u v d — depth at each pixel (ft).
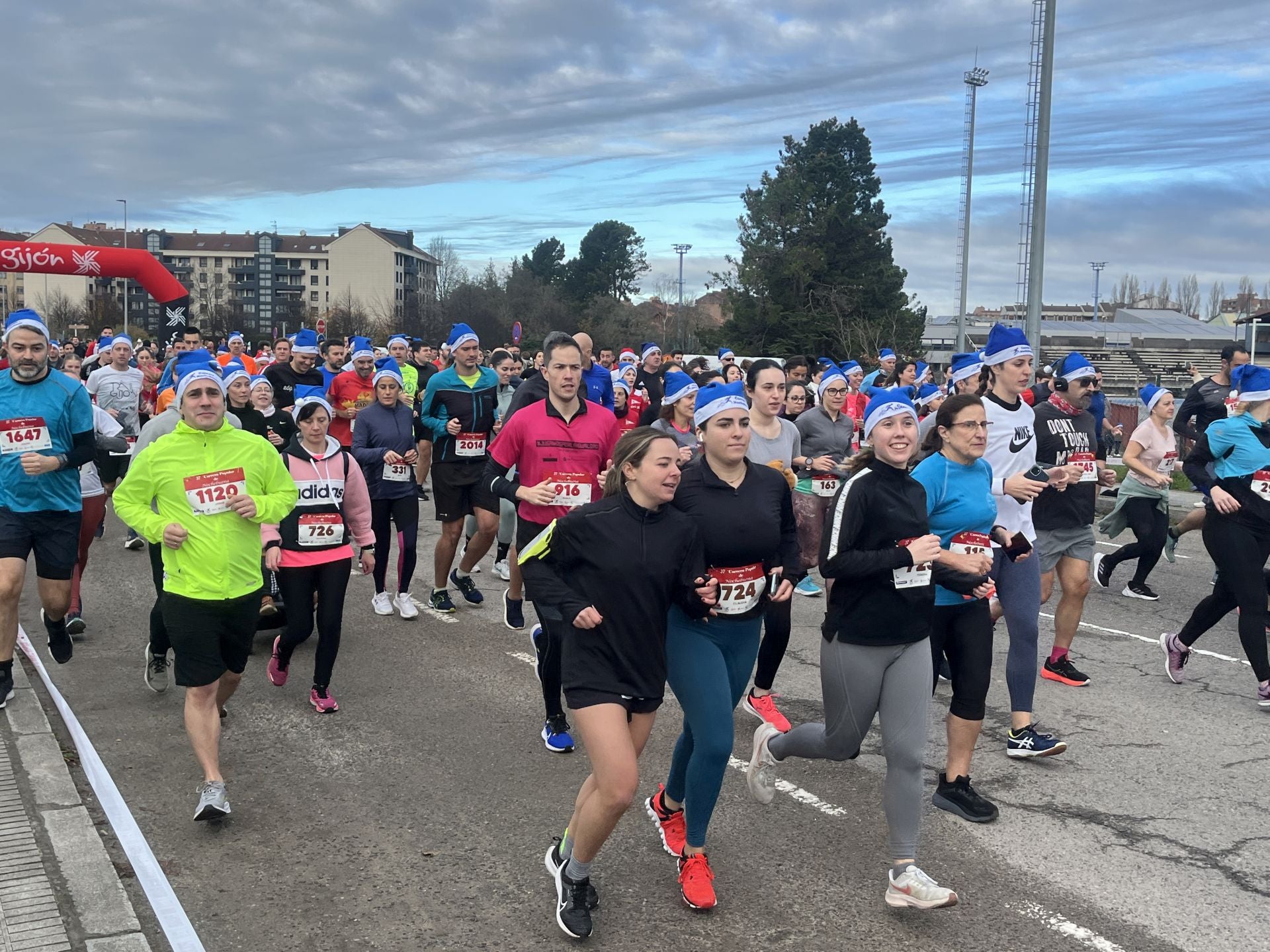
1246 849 14.97
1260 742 19.30
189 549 15.33
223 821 15.43
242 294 408.26
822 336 164.35
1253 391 21.34
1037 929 12.77
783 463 24.90
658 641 12.53
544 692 18.40
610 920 12.89
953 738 16.10
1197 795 16.87
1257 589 21.30
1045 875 14.14
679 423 26.27
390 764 17.71
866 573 13.23
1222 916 13.10
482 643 25.36
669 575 12.39
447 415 27.35
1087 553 22.17
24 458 19.08
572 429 19.85
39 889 12.94
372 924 12.71
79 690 21.16
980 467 15.78
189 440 15.65
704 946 12.32
